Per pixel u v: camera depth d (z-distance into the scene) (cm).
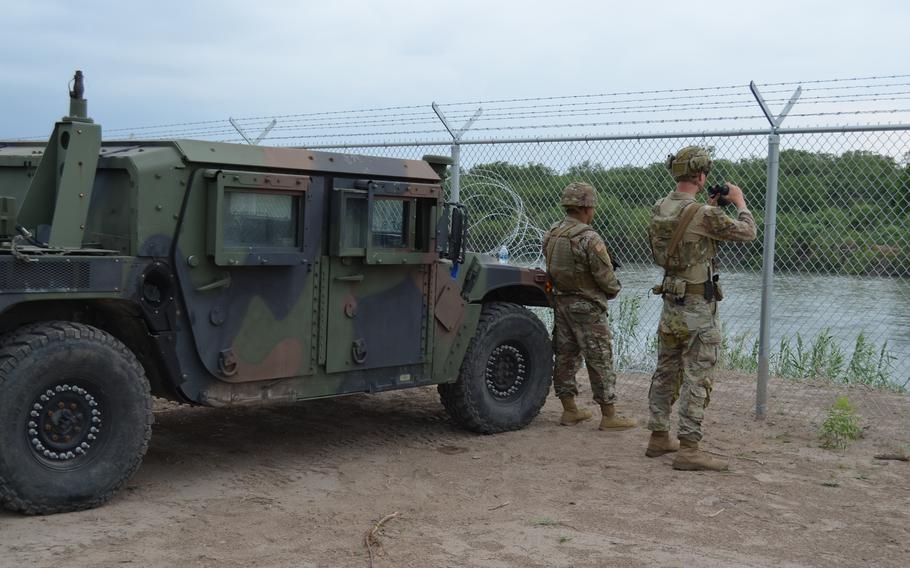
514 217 869
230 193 507
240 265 507
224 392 520
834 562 416
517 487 528
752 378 845
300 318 546
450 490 522
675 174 577
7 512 457
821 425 677
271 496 505
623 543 434
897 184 706
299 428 665
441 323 623
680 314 566
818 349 853
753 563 412
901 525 467
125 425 473
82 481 459
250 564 402
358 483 533
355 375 582
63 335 450
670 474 556
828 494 518
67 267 447
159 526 448
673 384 593
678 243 562
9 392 432
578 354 683
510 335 665
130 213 480
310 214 543
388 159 587
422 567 401
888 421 696
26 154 559
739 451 612
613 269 671
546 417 723
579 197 659
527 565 404
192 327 500
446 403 655
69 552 409
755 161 761
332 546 426
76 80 489
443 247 613
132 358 477
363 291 576
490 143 816
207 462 569
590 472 561
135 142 519
